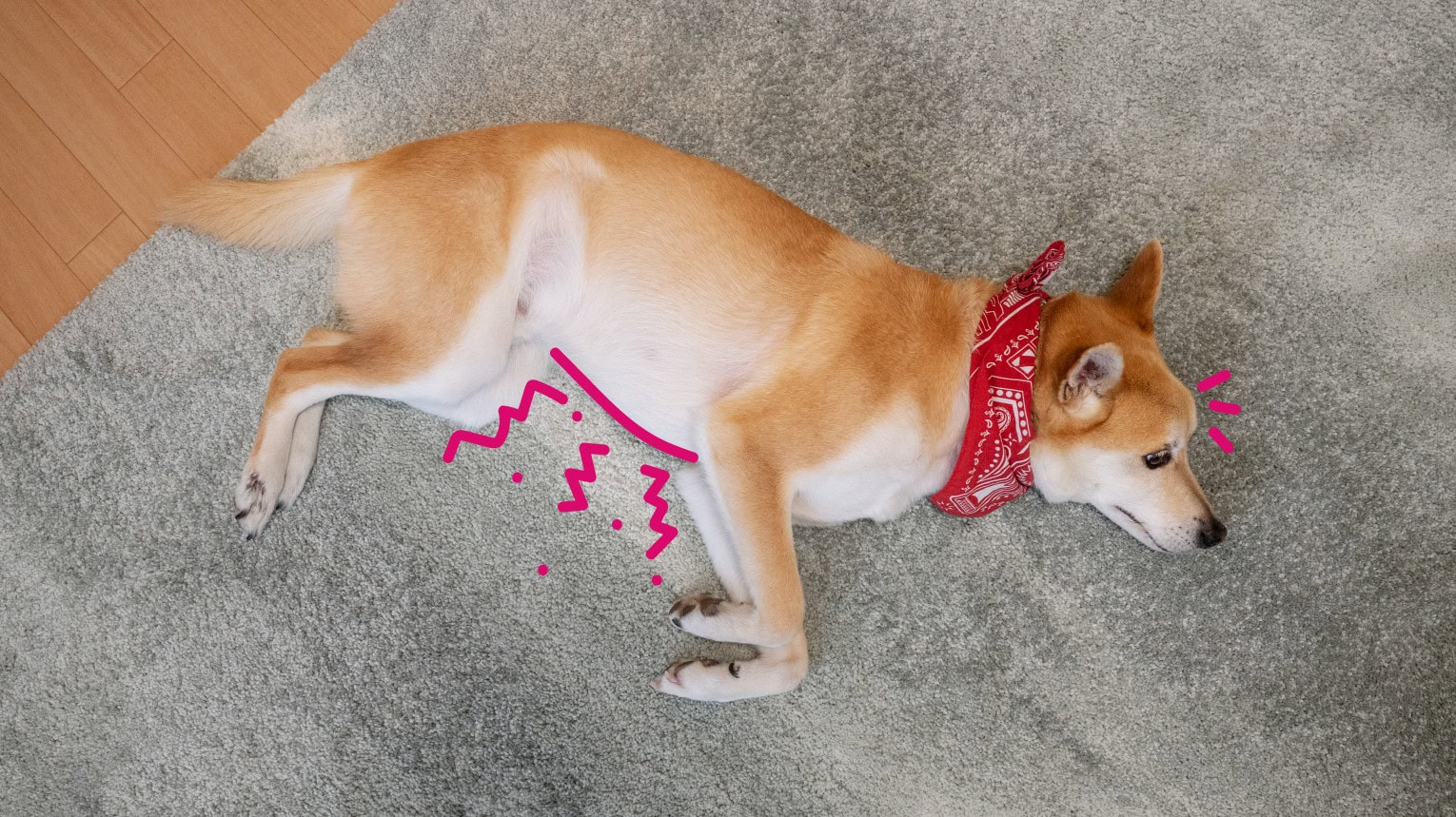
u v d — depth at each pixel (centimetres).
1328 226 100
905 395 83
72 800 88
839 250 87
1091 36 103
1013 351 84
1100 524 96
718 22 102
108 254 96
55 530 91
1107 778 93
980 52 102
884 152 101
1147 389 85
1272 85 102
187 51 99
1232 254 100
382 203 86
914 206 100
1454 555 96
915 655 94
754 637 85
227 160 98
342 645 91
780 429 83
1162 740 93
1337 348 99
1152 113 102
